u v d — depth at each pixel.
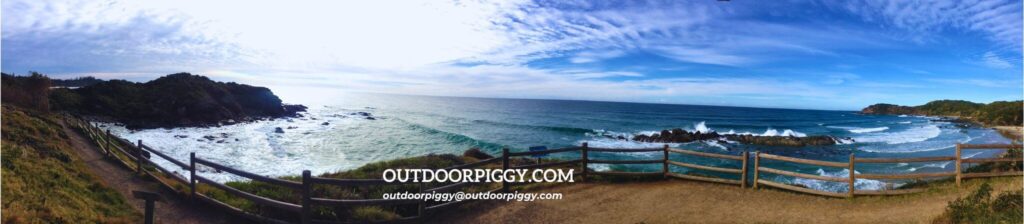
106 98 44.72
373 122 56.09
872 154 34.03
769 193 10.60
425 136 40.28
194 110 47.00
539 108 114.44
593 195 10.50
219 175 19.39
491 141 38.75
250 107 58.56
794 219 8.50
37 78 26.72
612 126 57.53
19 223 6.20
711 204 9.73
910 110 149.50
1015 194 7.83
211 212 8.91
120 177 11.77
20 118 15.38
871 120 100.38
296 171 22.84
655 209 9.35
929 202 9.34
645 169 22.92
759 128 60.59
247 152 28.25
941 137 51.84
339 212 8.23
